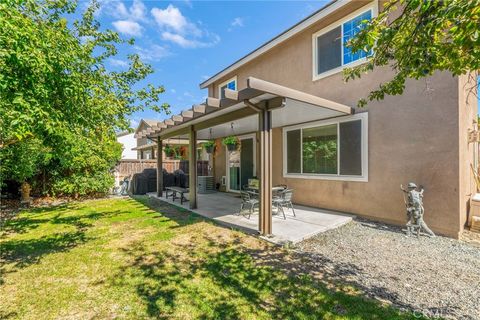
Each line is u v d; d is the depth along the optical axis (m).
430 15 2.09
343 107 5.99
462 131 4.95
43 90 3.32
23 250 4.34
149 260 3.87
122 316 2.53
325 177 7.11
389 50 2.88
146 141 25.42
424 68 2.53
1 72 2.90
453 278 3.23
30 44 3.06
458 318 2.43
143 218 6.62
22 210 7.88
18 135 3.03
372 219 6.07
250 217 6.38
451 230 4.83
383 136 5.84
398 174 5.58
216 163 12.43
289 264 3.68
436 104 5.01
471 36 1.90
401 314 2.48
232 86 11.05
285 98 4.45
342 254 4.04
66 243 4.69
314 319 2.43
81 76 4.29
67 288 3.06
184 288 3.04
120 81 8.30
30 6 3.66
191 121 6.86
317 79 7.30
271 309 2.61
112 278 3.30
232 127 8.48
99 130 5.40
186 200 9.12
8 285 3.15
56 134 3.71
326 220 5.89
